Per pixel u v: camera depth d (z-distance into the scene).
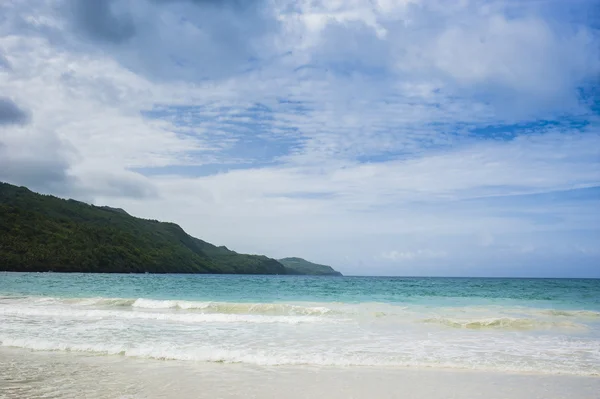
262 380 9.20
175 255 189.25
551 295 41.81
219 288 49.88
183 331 15.98
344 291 46.81
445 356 12.05
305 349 12.77
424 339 14.92
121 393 8.03
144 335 14.93
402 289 52.66
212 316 19.86
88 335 14.74
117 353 12.03
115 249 150.00
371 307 26.02
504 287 62.34
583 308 28.50
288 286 58.41
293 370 10.25
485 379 9.59
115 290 42.25
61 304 25.27
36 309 21.67
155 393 8.06
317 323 18.75
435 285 69.19
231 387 8.59
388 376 9.76
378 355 12.04
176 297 35.75
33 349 12.48
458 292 46.41
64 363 10.71
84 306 24.44
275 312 23.38
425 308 26.14
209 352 11.80
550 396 8.30
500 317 20.91
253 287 54.00
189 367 10.44
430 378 9.62
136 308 24.30
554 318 21.62
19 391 8.08
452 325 18.53
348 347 13.21
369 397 8.01
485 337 15.55
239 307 24.09
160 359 11.33
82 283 54.78
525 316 22.16
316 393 8.22
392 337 15.25
